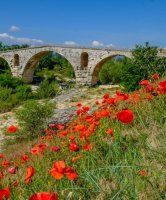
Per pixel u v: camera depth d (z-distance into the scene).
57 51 66.94
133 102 6.70
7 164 5.50
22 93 47.38
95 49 61.38
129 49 56.62
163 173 3.74
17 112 24.66
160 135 4.70
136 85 26.73
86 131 5.56
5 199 2.91
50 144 7.75
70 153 5.95
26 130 24.06
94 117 6.29
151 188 3.59
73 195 3.85
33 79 77.88
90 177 3.93
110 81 65.25
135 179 3.65
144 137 4.09
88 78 62.59
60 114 31.00
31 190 4.01
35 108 24.27
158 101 5.80
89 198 4.06
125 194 3.44
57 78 83.88
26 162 6.22
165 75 8.66
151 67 9.68
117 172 3.99
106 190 3.82
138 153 4.14
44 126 24.83
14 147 18.92
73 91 52.38
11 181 4.44
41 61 103.69
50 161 5.57
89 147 5.05
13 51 75.31
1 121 32.97
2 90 46.56
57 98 46.31
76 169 5.04
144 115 5.74
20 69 74.12
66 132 6.50
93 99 44.22
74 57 64.56
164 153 3.96
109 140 5.54
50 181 4.36
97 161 4.87
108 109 6.68
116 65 66.12
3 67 99.00
